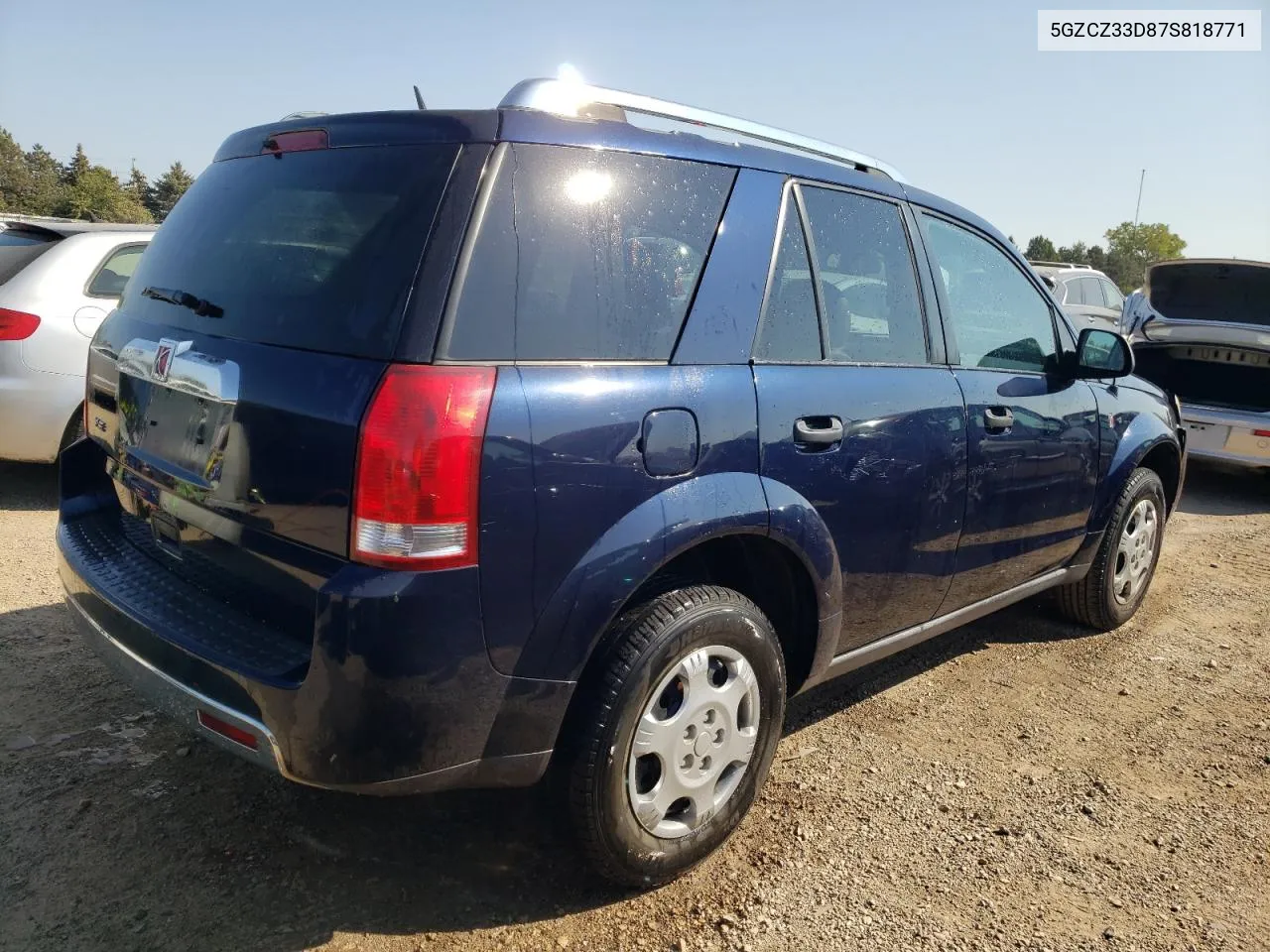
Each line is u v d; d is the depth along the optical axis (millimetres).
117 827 2646
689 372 2422
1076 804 3072
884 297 3102
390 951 2264
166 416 2459
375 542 1955
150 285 2799
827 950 2350
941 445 3148
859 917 2477
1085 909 2566
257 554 2199
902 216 3240
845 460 2795
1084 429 3980
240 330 2312
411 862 2594
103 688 3381
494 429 2021
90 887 2406
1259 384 7461
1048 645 4430
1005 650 4359
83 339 5289
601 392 2215
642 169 2453
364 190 2262
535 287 2180
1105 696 3900
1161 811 3061
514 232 2166
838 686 3891
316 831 2695
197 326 2453
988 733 3535
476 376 2033
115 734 3102
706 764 2549
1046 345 3881
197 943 2244
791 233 2797
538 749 2215
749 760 2684
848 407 2818
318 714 1987
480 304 2082
